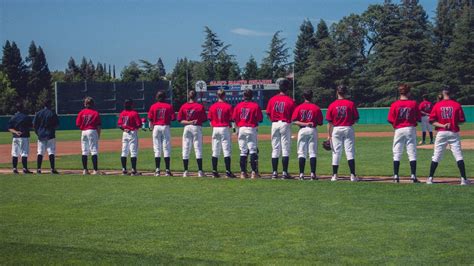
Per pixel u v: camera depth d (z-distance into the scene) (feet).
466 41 202.18
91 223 28.25
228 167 44.96
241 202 33.04
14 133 50.93
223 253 22.59
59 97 163.12
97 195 36.55
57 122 51.01
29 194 37.32
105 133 139.54
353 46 241.14
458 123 38.22
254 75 257.14
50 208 32.24
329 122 41.57
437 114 38.32
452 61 203.82
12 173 51.13
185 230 26.45
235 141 94.63
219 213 30.07
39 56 298.15
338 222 27.35
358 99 228.84
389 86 209.36
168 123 46.93
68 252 22.94
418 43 208.13
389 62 212.02
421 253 21.98
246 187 38.70
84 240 24.94
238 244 23.89
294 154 66.59
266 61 265.95
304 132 42.19
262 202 32.89
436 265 20.52
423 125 76.74
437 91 202.59
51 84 304.71
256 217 28.91
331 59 228.43
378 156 61.98
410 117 39.63
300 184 39.42
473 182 40.11
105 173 50.31
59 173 51.03
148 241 24.62
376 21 245.04
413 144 39.93
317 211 29.94
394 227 26.08
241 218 28.76
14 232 26.55
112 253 22.75
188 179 43.68
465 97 202.18
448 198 32.63
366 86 228.22
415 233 24.91
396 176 40.04
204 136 113.39
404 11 240.32
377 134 108.06
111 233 26.12
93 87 165.17
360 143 83.20
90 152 49.60
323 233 25.36
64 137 121.08
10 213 30.91
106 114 166.50
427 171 47.70
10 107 244.63
